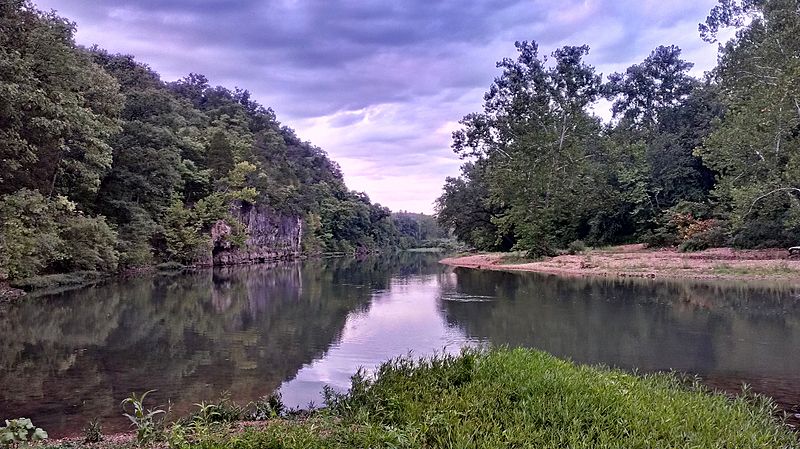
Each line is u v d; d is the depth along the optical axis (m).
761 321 13.50
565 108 37.28
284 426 5.30
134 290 23.19
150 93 44.06
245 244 49.28
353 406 5.95
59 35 20.55
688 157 40.81
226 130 65.56
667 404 5.58
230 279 29.89
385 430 4.84
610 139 44.66
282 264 49.00
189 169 43.75
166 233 37.50
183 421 6.16
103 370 9.15
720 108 41.22
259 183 54.78
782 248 30.88
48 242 21.11
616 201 42.84
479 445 4.48
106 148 25.19
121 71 49.88
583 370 6.91
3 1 18.25
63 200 22.36
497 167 40.16
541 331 12.45
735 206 30.23
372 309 16.59
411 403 5.55
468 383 6.12
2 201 19.30
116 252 27.72
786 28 21.98
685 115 45.91
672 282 23.75
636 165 42.94
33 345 11.26
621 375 6.96
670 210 38.72
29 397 7.59
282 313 15.91
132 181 33.94
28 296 20.34
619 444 4.47
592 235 44.06
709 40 27.31
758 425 5.32
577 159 37.75
